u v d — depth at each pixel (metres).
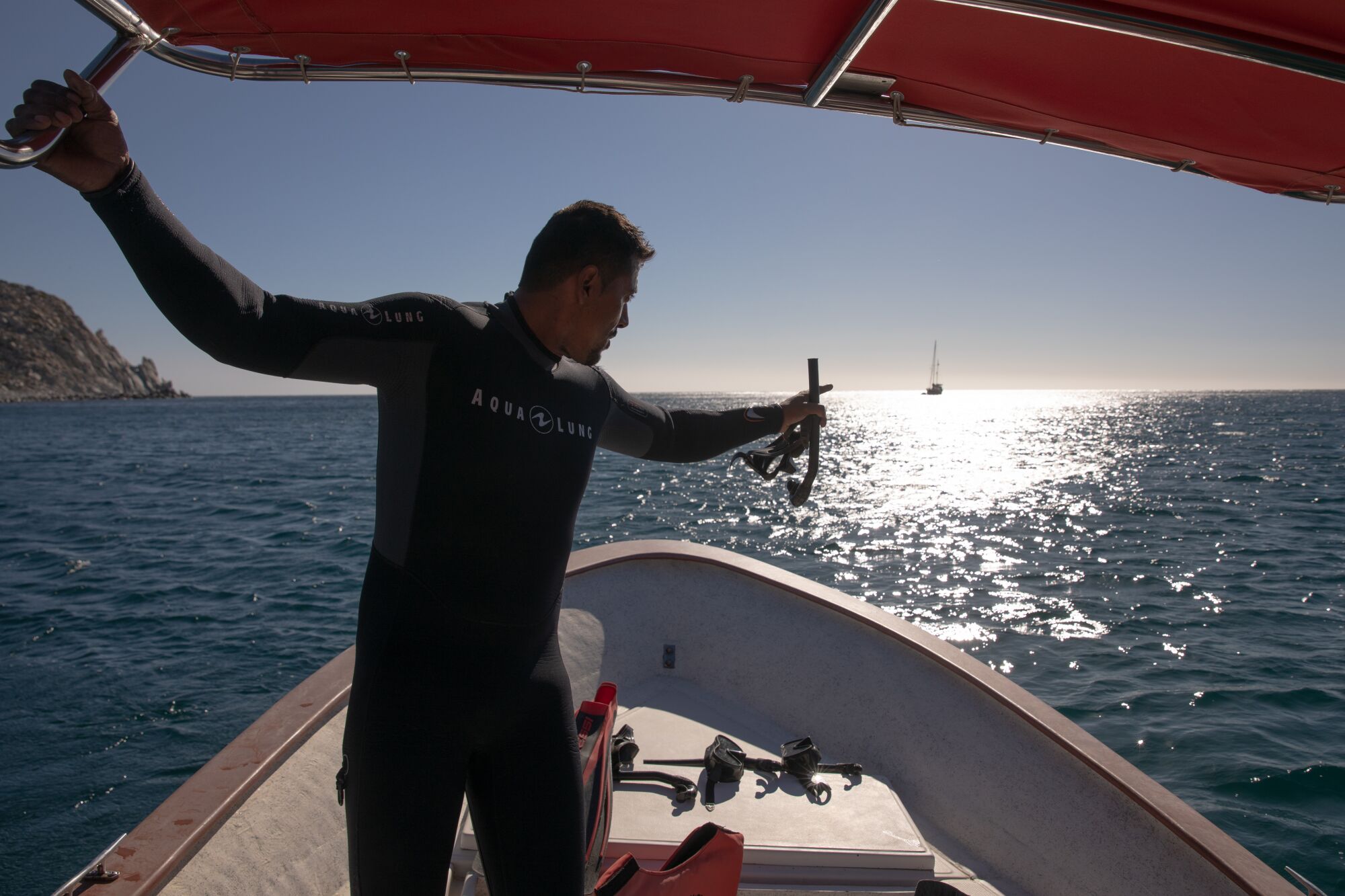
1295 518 21.39
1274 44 1.36
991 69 1.68
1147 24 1.33
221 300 0.99
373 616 1.26
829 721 3.00
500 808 1.30
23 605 12.63
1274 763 6.87
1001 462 39.12
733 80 1.83
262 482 31.08
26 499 26.12
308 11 1.48
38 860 5.71
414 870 1.21
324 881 2.09
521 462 1.29
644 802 2.45
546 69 1.79
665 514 22.42
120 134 0.94
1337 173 1.94
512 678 1.29
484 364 1.27
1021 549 17.05
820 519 21.39
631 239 1.32
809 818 2.38
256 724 2.19
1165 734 7.55
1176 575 14.45
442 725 1.23
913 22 1.52
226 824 1.91
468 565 1.25
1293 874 1.90
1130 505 23.89
